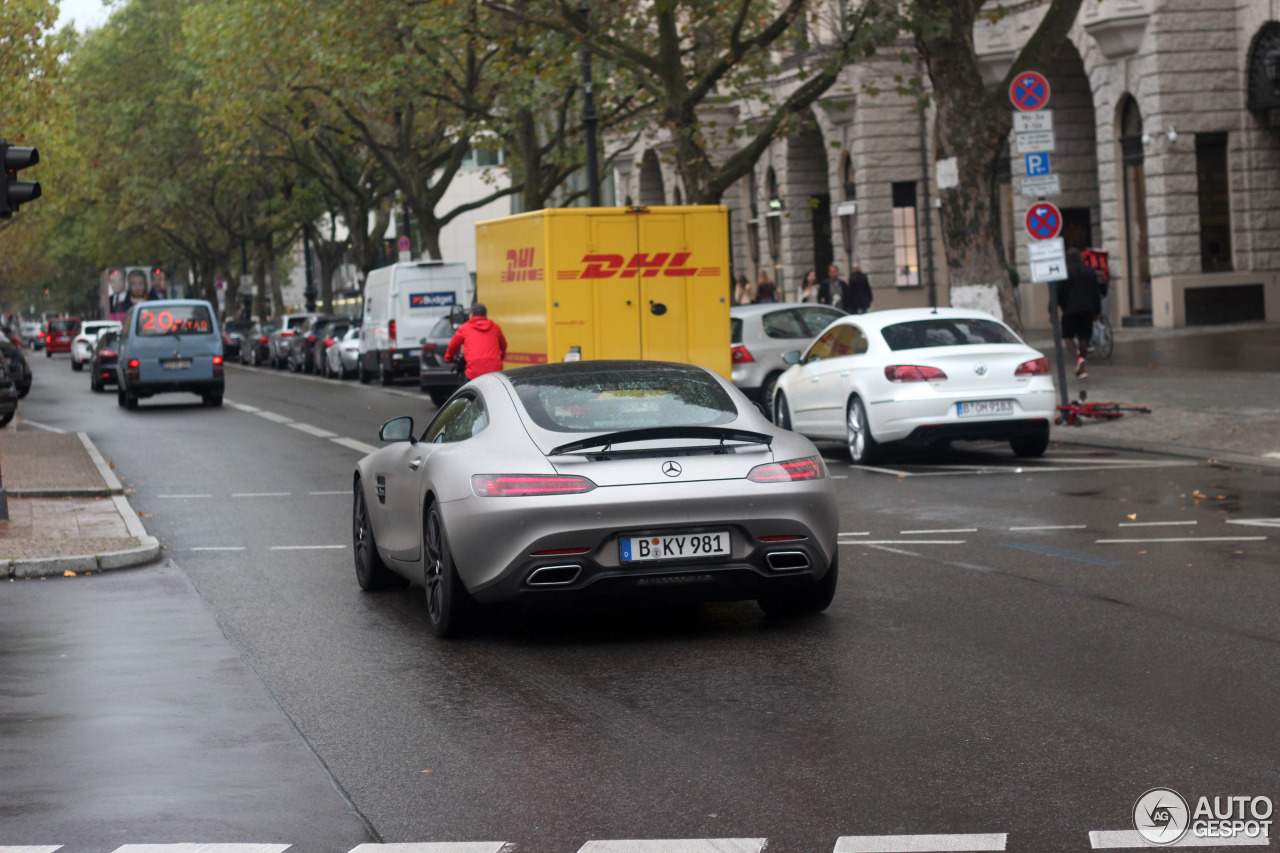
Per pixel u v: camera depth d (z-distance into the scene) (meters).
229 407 33.59
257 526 14.42
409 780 6.01
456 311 31.88
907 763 5.98
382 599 10.38
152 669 8.27
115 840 5.33
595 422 8.70
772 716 6.82
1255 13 35.31
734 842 5.12
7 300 154.50
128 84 68.19
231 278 85.38
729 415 8.92
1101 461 17.08
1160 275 36.28
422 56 37.25
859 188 45.78
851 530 12.82
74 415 32.72
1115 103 37.28
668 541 8.31
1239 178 36.19
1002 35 40.22
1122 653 7.82
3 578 11.62
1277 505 13.05
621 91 36.97
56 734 6.88
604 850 5.09
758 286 35.72
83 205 81.25
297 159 55.38
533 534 8.21
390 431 9.95
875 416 17.55
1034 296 42.09
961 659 7.82
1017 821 5.23
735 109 31.95
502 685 7.66
